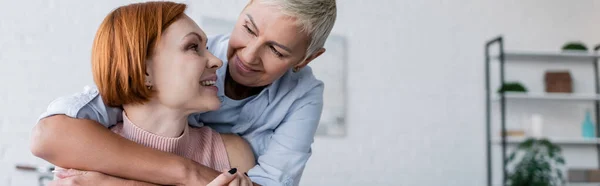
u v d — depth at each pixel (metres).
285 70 1.21
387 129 4.49
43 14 3.90
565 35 4.81
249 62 1.15
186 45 0.97
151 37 0.95
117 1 4.04
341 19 4.50
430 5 4.66
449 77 4.62
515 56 4.61
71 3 3.96
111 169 0.96
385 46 4.55
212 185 0.97
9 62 3.82
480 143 4.62
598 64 4.83
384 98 4.51
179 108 1.00
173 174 0.98
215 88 1.02
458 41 4.67
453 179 4.55
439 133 4.57
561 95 4.43
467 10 4.71
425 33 4.63
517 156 4.73
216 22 4.18
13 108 3.81
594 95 4.45
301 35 1.14
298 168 1.29
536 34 4.78
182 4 1.01
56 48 3.91
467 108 4.63
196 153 1.12
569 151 4.75
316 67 4.39
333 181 4.37
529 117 4.72
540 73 4.77
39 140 0.96
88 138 0.95
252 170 1.20
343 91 4.43
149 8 0.97
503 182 4.39
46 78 3.88
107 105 1.02
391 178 4.46
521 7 4.79
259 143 1.32
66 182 0.94
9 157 3.77
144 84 0.95
